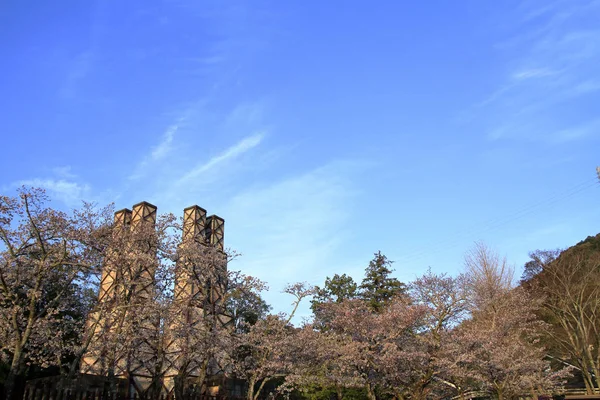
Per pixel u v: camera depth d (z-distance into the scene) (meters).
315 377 26.25
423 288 27.03
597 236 49.94
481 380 25.19
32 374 24.91
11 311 17.56
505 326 28.38
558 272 41.25
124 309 19.84
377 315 26.88
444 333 25.58
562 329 40.12
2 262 18.23
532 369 27.05
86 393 16.52
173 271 22.94
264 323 26.05
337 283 41.19
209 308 23.22
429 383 25.41
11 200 18.14
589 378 35.38
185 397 20.42
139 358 22.42
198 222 33.19
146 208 30.92
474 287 34.44
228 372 24.39
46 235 18.58
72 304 22.17
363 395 30.80
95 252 19.94
